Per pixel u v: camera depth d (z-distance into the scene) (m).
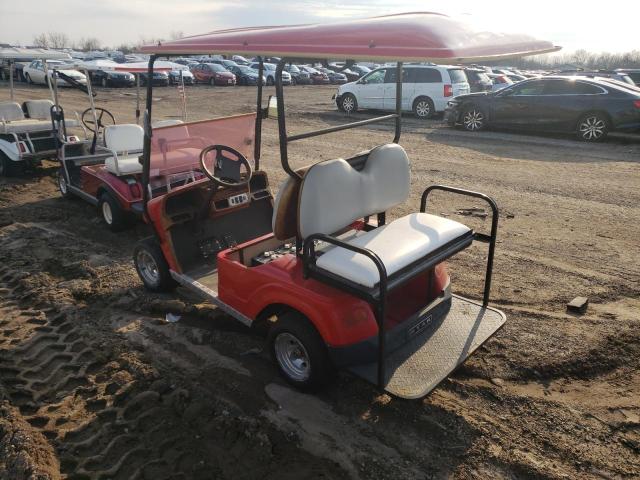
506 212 6.65
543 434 3.01
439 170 8.84
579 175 8.38
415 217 3.62
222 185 4.27
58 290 4.76
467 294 4.54
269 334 3.44
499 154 10.05
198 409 3.24
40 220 6.68
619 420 3.10
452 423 3.11
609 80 11.54
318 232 3.14
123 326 4.21
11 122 8.52
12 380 3.54
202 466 2.82
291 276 3.26
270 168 9.07
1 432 3.03
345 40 2.65
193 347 3.92
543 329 3.99
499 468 2.80
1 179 8.41
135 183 5.93
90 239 6.06
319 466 2.83
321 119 14.83
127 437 3.03
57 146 7.54
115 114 15.22
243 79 27.25
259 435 3.02
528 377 3.49
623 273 4.90
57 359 3.77
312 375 3.23
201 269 4.42
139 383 3.50
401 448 2.95
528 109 11.86
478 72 17.64
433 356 3.18
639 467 2.77
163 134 4.77
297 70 30.62
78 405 3.31
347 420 3.16
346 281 2.91
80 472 2.79
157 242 4.50
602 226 6.13
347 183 3.26
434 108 14.79
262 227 4.95
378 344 2.98
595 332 3.94
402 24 2.69
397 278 2.94
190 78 25.45
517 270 5.00
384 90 15.47
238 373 3.61
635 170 8.64
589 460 2.82
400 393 2.86
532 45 2.93
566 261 5.18
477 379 3.48
